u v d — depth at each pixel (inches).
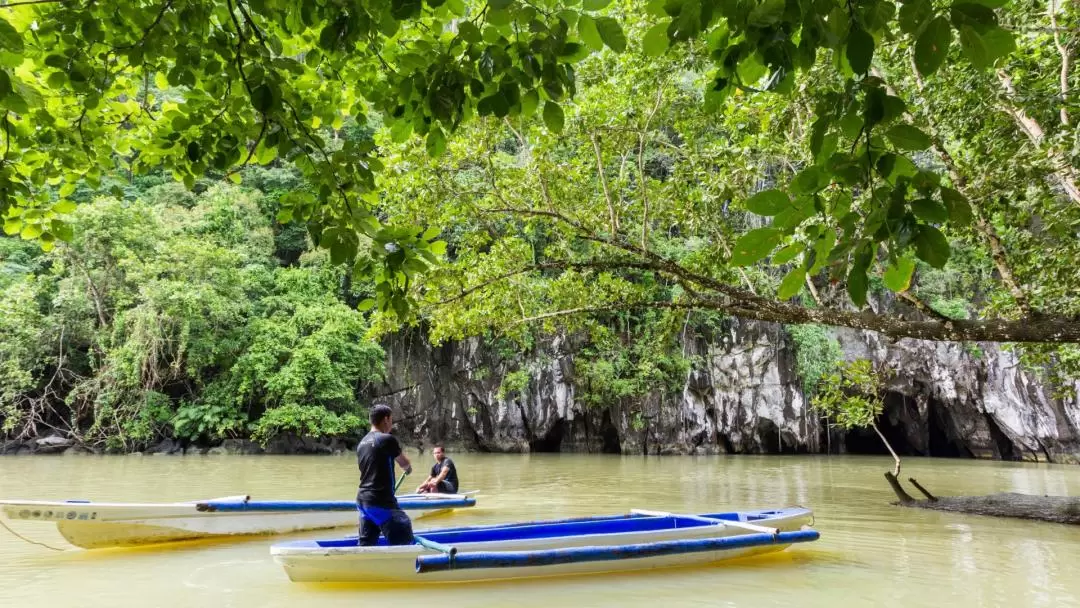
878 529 285.9
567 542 204.4
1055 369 429.4
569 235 378.0
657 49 76.6
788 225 66.5
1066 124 258.2
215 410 862.5
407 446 993.5
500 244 383.2
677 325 419.2
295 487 453.7
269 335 896.9
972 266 450.9
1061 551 238.4
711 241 388.8
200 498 390.6
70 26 103.7
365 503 190.4
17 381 823.1
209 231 953.5
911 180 63.6
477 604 165.5
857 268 64.1
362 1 93.4
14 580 189.3
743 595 175.6
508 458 836.0
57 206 135.3
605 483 506.9
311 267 1013.8
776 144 333.4
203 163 124.0
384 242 102.1
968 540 259.3
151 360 841.5
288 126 104.7
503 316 392.5
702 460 815.7
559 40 84.2
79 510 223.5
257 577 193.0
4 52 99.6
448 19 107.9
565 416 978.1
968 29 56.2
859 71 59.4
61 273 870.4
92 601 167.9
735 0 67.1
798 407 972.6
